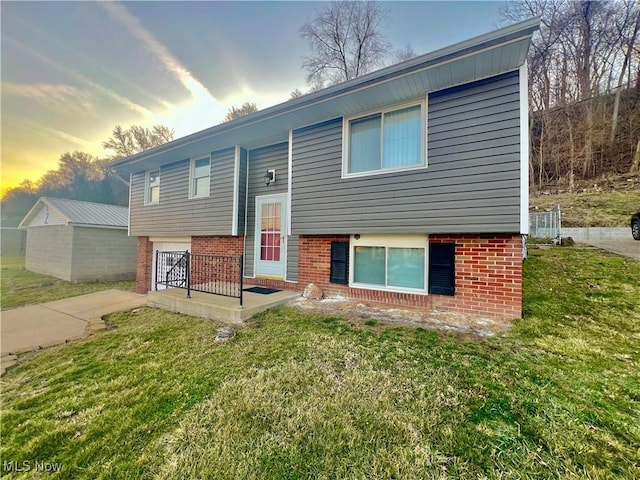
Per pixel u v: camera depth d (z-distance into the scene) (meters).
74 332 4.86
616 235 10.62
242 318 4.66
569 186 16.09
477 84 4.29
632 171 14.64
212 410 2.45
